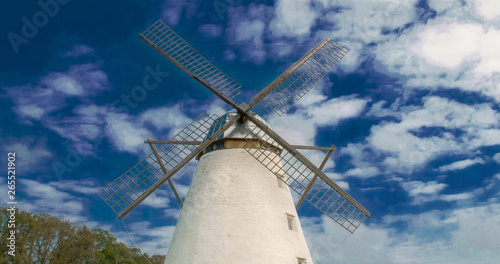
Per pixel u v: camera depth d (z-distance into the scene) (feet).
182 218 49.42
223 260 43.06
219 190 49.21
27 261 100.94
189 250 44.88
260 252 44.21
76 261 121.39
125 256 161.89
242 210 47.34
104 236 159.63
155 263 157.48
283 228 48.14
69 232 123.13
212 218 46.68
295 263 45.85
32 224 107.76
